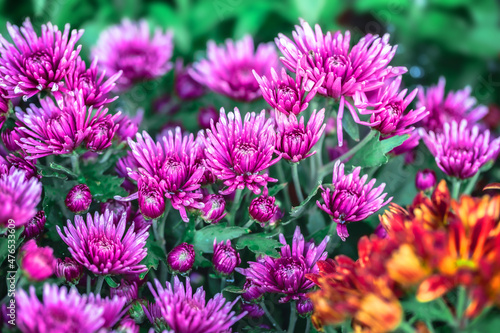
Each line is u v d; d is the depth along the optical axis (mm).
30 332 470
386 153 568
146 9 856
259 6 837
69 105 529
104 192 548
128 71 681
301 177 594
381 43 538
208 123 645
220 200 531
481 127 639
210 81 651
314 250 538
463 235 456
